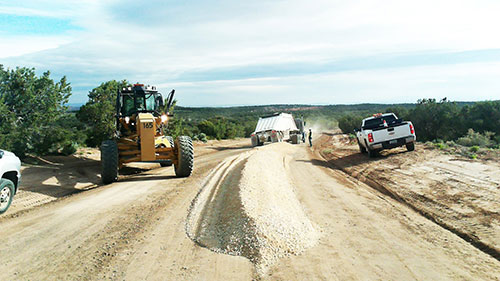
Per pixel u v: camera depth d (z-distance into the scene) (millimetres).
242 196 6766
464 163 11719
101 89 20078
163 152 11633
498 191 7777
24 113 14727
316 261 4520
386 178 10656
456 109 33406
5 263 4492
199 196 8195
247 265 4371
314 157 19422
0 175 6910
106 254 4773
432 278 4043
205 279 4008
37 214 6938
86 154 17891
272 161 14594
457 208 6988
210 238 5293
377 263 4469
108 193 8938
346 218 6621
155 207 7348
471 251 4918
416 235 5605
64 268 4328
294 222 5812
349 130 58188
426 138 34562
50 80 15156
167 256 4695
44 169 12227
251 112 162875
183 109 159875
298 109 180250
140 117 11109
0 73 13977
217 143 37844
